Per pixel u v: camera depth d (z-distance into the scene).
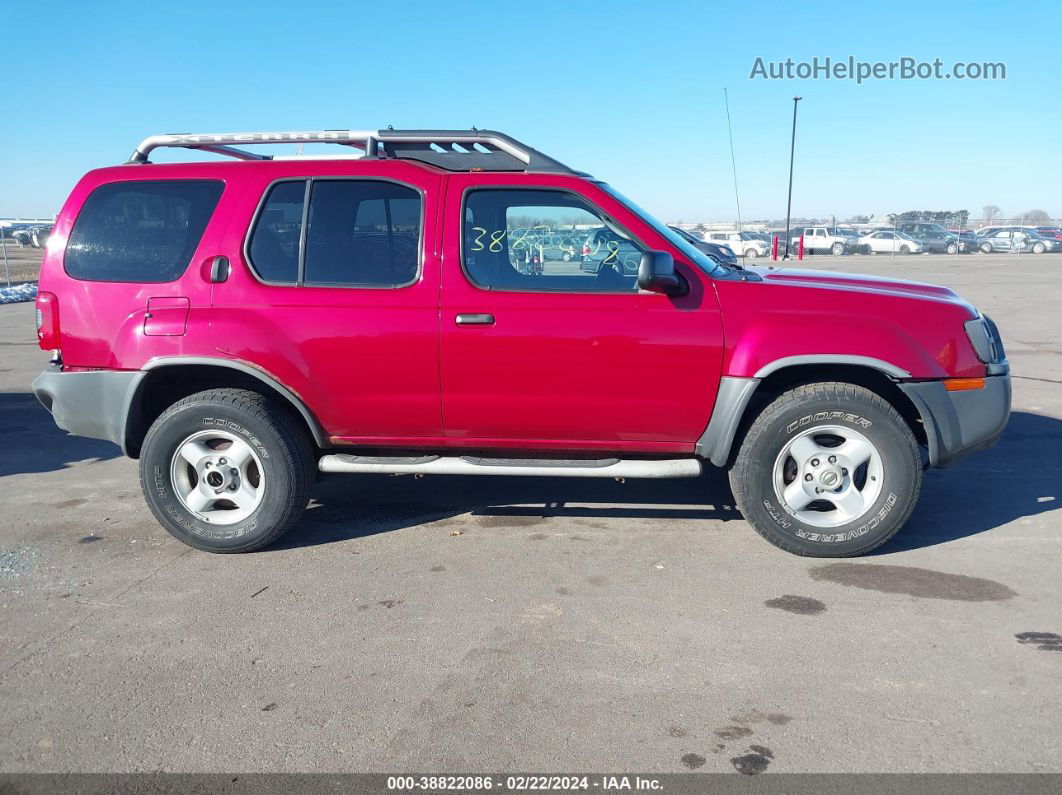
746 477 4.26
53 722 2.95
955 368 4.17
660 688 3.10
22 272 29.72
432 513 5.12
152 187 4.45
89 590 4.06
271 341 4.29
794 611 3.70
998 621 3.57
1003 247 41.59
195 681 3.21
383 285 4.31
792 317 4.13
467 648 3.43
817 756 2.68
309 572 4.25
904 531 4.66
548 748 2.76
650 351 4.17
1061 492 5.26
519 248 4.29
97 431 4.52
